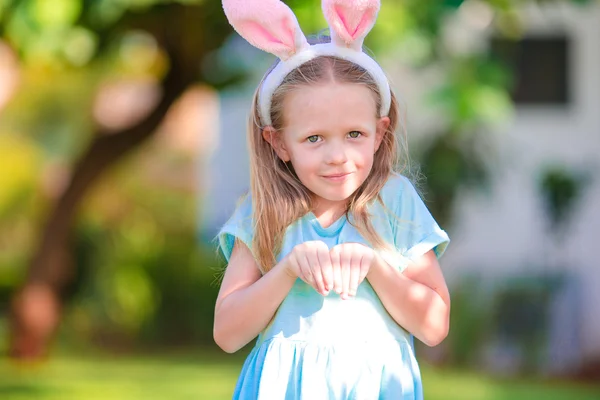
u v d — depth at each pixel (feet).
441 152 37.17
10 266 53.01
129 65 42.57
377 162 10.11
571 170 39.86
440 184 36.96
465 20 37.58
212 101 49.80
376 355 9.67
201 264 46.16
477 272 39.52
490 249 40.50
